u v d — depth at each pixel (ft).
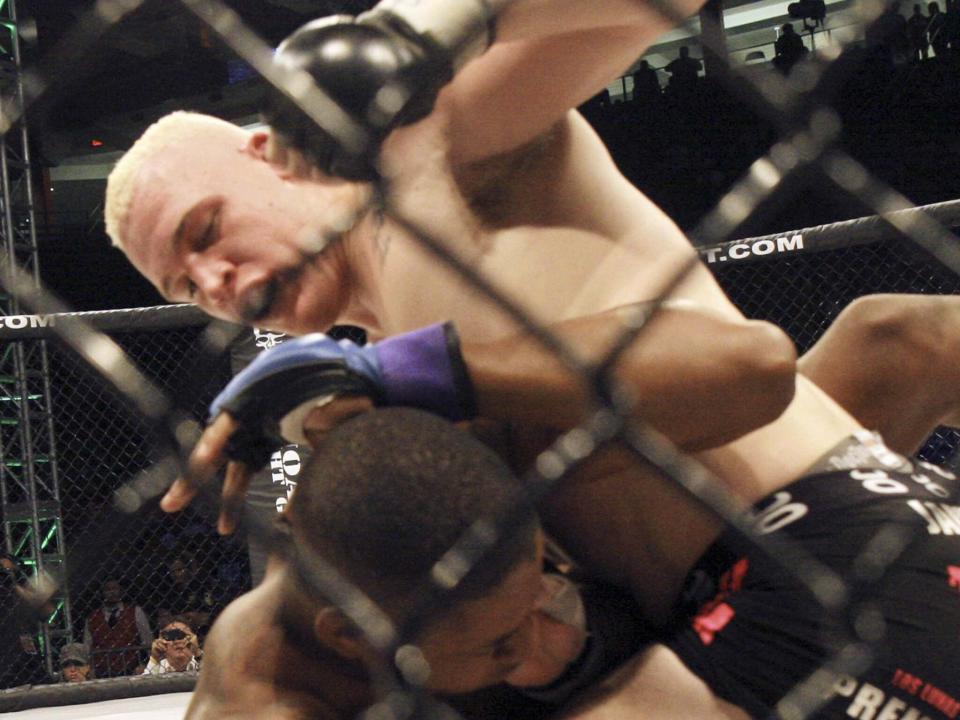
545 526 3.49
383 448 2.66
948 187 12.94
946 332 4.21
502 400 2.87
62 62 2.10
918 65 12.07
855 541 3.27
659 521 3.42
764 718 3.22
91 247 19.65
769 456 3.47
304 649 3.10
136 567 12.98
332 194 3.29
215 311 3.53
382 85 2.72
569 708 3.33
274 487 8.74
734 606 3.30
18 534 16.66
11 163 14.43
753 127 14.85
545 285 3.30
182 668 11.07
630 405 2.57
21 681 10.93
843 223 9.16
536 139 3.44
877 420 4.25
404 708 2.49
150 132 3.43
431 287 3.23
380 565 2.60
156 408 2.67
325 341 2.88
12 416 16.90
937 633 3.18
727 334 2.93
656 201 15.96
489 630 2.75
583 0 2.76
